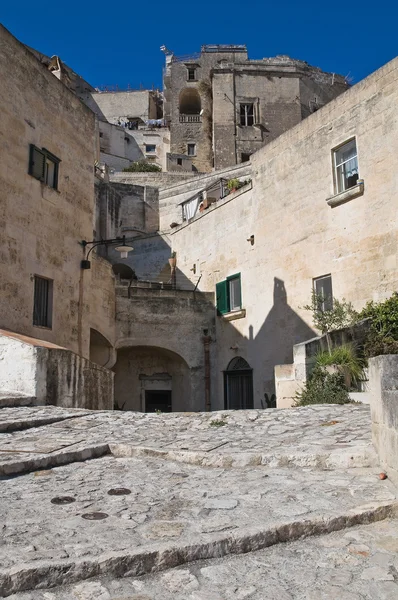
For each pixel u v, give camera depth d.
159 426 8.86
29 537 4.12
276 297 19.30
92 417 9.60
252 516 4.67
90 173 18.45
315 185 17.89
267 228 20.03
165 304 22.16
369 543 4.31
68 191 17.00
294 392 12.91
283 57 51.16
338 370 12.23
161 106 68.75
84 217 17.86
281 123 47.75
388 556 4.05
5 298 13.66
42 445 7.20
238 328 21.36
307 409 10.32
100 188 33.19
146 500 5.14
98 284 19.55
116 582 3.62
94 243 17.62
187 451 6.95
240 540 4.16
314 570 3.84
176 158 50.91
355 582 3.65
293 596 3.46
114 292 21.14
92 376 13.15
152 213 35.66
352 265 16.20
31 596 3.40
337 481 5.76
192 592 3.51
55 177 16.47
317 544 4.32
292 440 7.57
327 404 10.97
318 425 8.57
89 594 3.44
